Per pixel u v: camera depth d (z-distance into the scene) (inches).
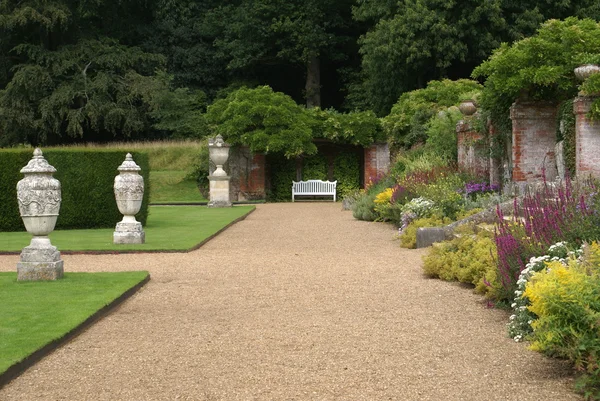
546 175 734.5
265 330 307.1
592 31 742.5
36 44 1828.2
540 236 338.0
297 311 344.5
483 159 823.1
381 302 362.3
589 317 222.5
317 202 1320.1
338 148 1387.8
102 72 1731.1
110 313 346.0
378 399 219.8
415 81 1658.5
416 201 681.6
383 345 280.2
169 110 1775.3
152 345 285.6
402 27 1544.0
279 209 1101.7
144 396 226.1
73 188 779.4
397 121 1316.4
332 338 292.0
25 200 413.4
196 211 1023.0
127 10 1902.1
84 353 275.6
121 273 442.6
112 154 786.2
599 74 619.5
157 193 1366.9
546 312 233.1
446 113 993.5
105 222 787.4
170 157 1558.8
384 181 1007.6
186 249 566.6
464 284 406.6
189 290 402.9
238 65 1827.0
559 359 254.7
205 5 1973.4
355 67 1932.8
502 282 335.6
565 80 711.1
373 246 598.2
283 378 241.1
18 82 1659.7
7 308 337.4
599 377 222.5
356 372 246.5
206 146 1375.5
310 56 1795.0
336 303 361.7
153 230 725.9
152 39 1915.6
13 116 1669.5
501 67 727.1
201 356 269.0
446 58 1534.2
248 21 1806.1
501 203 594.9
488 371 244.7
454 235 532.1
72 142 1879.9
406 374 243.3
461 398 219.5
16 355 257.1
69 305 343.3
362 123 1333.7
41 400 223.8
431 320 321.1
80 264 506.0
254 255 545.3
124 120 1777.8
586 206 371.6
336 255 541.3
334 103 2021.4
